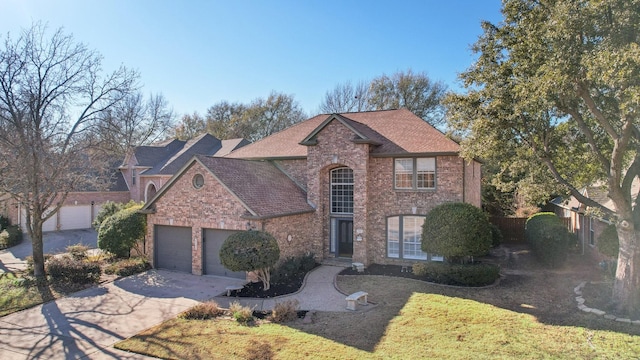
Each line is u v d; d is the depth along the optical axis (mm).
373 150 20453
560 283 15750
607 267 15625
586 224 21234
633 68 8578
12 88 16641
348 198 21125
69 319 12891
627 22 9352
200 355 9773
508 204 33906
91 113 19109
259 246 15328
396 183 20125
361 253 19719
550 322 11328
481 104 14039
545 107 11961
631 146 12891
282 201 19422
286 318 12148
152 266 20000
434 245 17000
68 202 36531
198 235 18672
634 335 10164
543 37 11250
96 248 27172
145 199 40562
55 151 18438
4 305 14469
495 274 16016
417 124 22406
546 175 14609
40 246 18219
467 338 10281
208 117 62031
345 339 10453
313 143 20672
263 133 58469
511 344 9844
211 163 18688
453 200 18859
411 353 9445
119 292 15867
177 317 12766
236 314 12227
